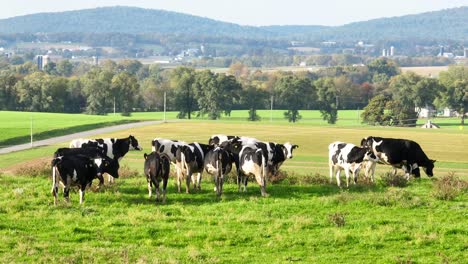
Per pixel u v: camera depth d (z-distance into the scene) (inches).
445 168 2480.3
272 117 7121.1
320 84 7455.7
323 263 829.8
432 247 907.4
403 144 1481.3
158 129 4559.5
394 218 1048.2
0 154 3056.1
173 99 7239.2
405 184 1353.3
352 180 1417.3
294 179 1381.6
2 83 7303.2
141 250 858.8
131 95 7436.0
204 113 7150.6
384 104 6240.2
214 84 7057.1
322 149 3289.9
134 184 1301.7
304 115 7357.3
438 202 1168.8
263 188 1205.7
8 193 1149.7
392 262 834.2
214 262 812.0
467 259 855.1
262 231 954.7
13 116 5713.6
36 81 7342.5
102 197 1146.7
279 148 1412.4
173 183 1325.0
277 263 816.3
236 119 6973.4
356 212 1085.1
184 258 826.2
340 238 921.5
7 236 898.1
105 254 829.2
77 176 1091.9
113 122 5118.1
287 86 7362.2
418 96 7160.4
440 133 4500.5
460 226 997.2
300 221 1000.9
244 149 1237.7
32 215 1007.0
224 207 1099.3
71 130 4402.1
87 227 954.1
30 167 1518.2
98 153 1258.0
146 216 1009.5
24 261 801.6
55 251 843.4
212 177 1385.3
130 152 2935.5
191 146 1231.5
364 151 1321.4
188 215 1041.5
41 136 4047.7
